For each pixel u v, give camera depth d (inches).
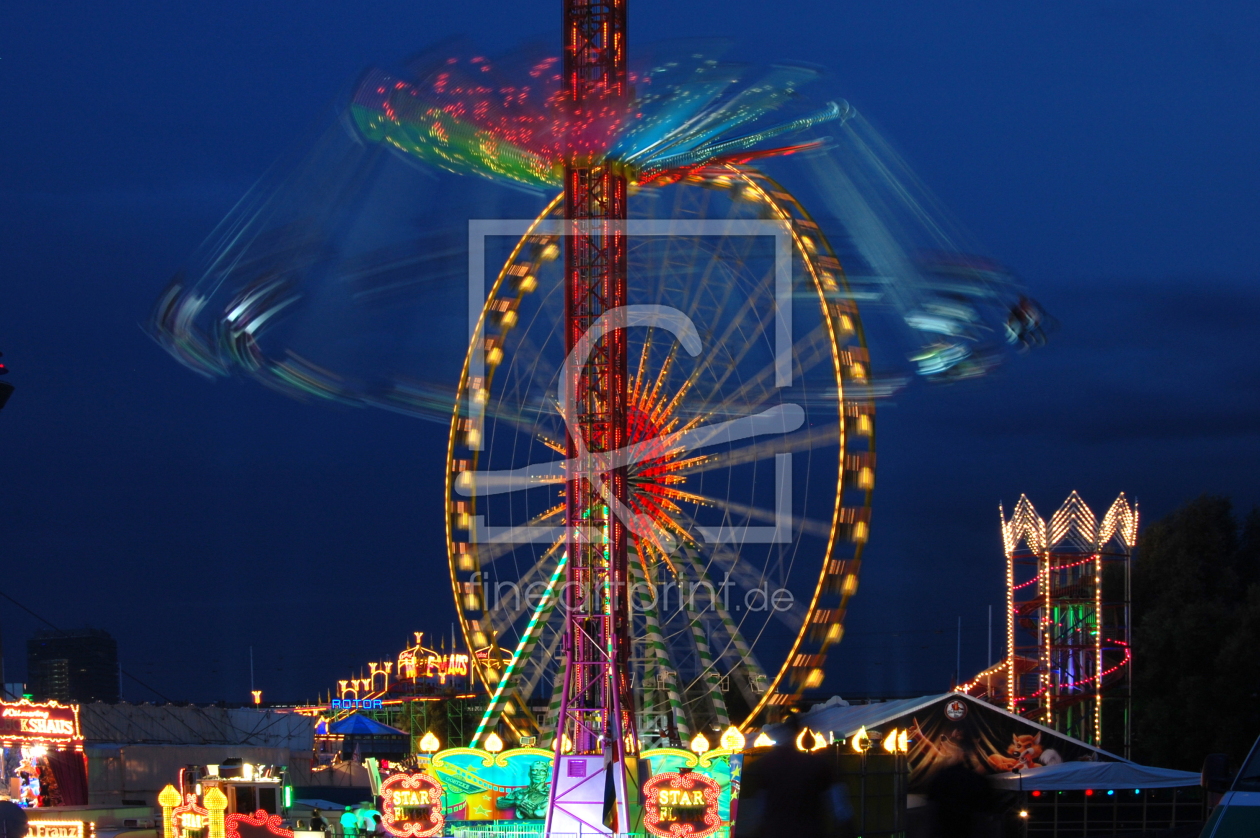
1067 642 2598.4
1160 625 2896.2
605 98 1366.9
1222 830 455.8
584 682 1342.3
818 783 563.5
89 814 2022.6
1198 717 2694.4
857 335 1724.9
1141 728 2807.6
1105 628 2672.2
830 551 1696.6
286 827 1483.8
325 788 2785.4
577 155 1382.9
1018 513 2647.6
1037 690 2593.5
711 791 1188.5
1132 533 2610.7
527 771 1459.2
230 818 1390.3
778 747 573.3
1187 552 3093.0
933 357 1541.6
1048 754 1846.7
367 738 3816.4
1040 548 2608.3
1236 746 2652.6
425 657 3941.9
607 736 1328.7
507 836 1354.6
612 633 1332.4
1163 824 1763.0
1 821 724.7
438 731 3609.7
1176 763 2778.1
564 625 1357.0
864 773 964.6
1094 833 1752.0
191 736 3339.1
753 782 575.8
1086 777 1726.1
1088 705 2817.4
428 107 1330.0
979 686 2716.5
